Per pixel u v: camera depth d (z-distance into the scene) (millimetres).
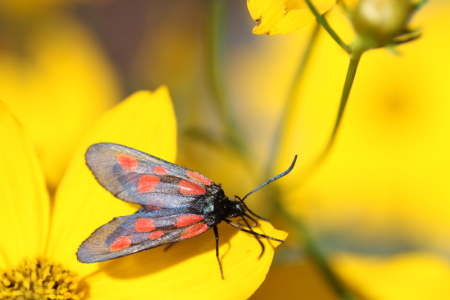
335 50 249
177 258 187
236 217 186
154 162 184
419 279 205
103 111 254
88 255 178
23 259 190
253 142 253
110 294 187
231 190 223
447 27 255
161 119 191
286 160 245
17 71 255
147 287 186
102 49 269
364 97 253
